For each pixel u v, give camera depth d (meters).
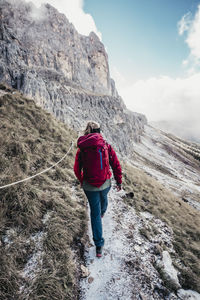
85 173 2.95
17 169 4.24
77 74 137.88
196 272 3.80
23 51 80.75
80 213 4.05
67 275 2.58
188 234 5.96
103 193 3.16
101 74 174.38
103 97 84.38
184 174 98.88
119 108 91.19
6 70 41.16
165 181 52.00
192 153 167.75
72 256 2.96
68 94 53.00
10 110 7.23
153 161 95.38
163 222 5.63
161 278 3.10
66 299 2.35
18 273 2.44
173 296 2.86
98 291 2.56
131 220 4.52
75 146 8.01
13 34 82.38
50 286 2.36
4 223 2.98
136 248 3.48
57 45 122.25
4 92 9.35
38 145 5.90
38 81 40.03
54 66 112.56
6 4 103.69
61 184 4.87
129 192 6.24
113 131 68.00
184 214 8.84
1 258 2.46
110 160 3.23
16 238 2.83
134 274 2.87
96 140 2.89
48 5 138.62
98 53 176.12
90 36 181.38
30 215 3.21
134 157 79.62
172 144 178.75
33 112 8.08
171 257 3.99
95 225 3.03
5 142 4.96
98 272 2.85
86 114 54.25
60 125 9.60
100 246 3.05
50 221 3.34
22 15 111.19
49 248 2.88
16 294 2.21
